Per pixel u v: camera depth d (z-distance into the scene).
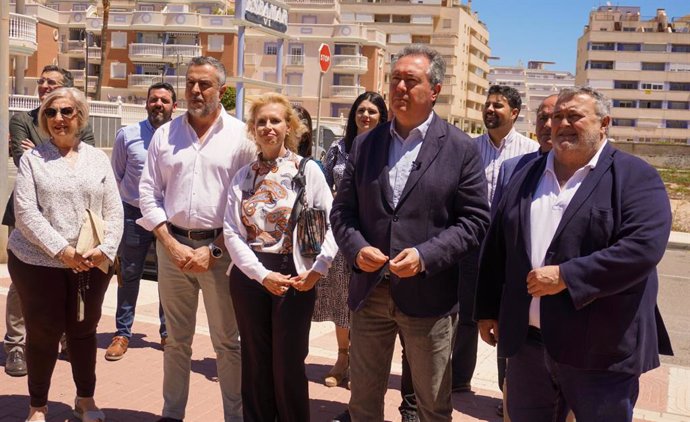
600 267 2.96
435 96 3.62
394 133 3.67
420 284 3.56
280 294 3.95
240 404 4.54
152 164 4.52
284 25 18.95
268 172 4.16
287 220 4.08
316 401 5.22
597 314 3.07
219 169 4.39
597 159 3.17
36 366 4.38
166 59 56.06
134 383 5.36
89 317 4.44
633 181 3.07
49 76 5.79
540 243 3.24
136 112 32.03
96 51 58.00
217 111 4.47
